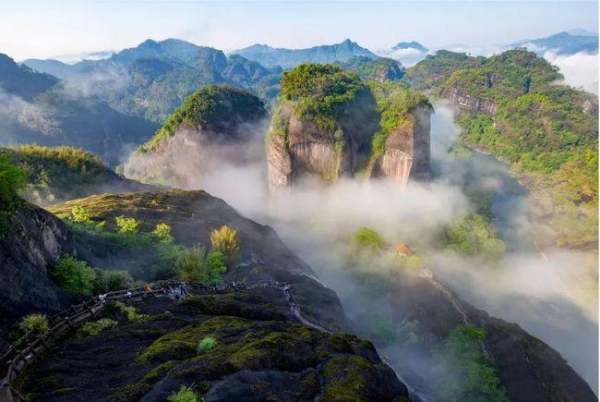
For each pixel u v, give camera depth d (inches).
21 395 667.4
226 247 1923.0
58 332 873.5
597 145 7544.3
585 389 1887.3
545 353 2017.7
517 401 1759.4
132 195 2888.8
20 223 1050.1
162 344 806.5
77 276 1145.4
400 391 770.2
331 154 5236.2
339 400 631.2
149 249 1801.2
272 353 733.3
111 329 924.6
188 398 598.9
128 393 642.8
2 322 848.9
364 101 5590.6
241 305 1143.6
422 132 4972.9
